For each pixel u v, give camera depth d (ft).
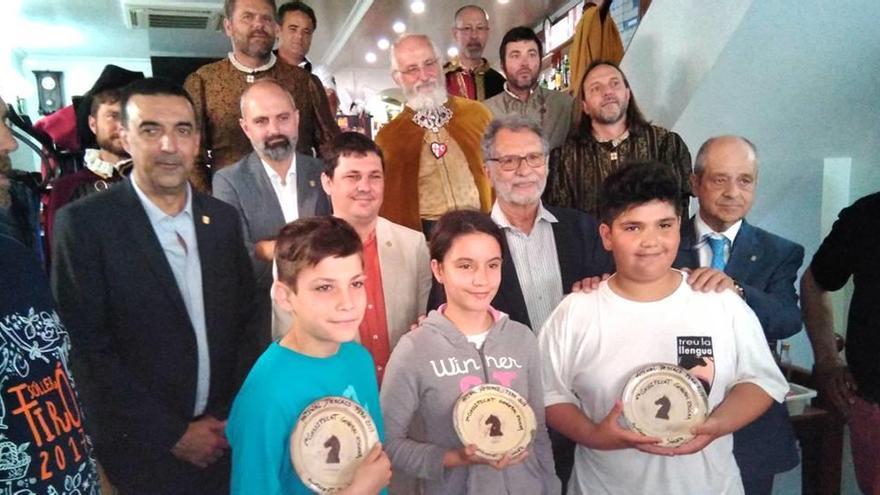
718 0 7.60
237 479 4.17
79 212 5.21
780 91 8.12
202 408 5.64
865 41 7.33
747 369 4.87
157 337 5.32
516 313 6.09
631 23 11.85
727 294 4.92
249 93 7.33
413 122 8.70
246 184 7.27
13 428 2.89
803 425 6.87
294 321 4.44
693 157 9.15
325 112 10.02
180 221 5.58
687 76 8.30
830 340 6.79
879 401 5.90
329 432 4.05
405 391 4.83
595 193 8.29
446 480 4.83
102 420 5.17
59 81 27.12
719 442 4.94
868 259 6.07
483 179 8.75
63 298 5.09
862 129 8.77
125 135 5.32
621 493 4.89
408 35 8.80
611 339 4.86
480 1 15.15
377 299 6.26
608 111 8.20
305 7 11.63
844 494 7.77
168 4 18.94
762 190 10.00
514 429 4.45
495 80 12.64
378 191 6.14
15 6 19.03
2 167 4.47
